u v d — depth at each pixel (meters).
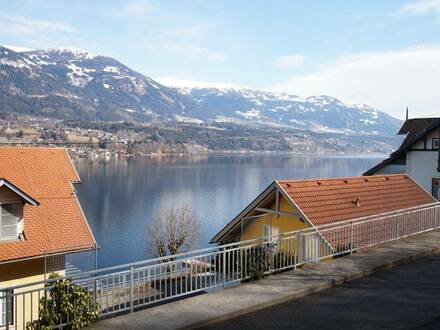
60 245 18.16
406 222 14.91
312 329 7.82
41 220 18.94
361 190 23.02
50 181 21.20
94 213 82.88
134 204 92.38
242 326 8.02
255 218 21.67
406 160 29.25
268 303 8.94
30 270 17.47
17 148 22.03
